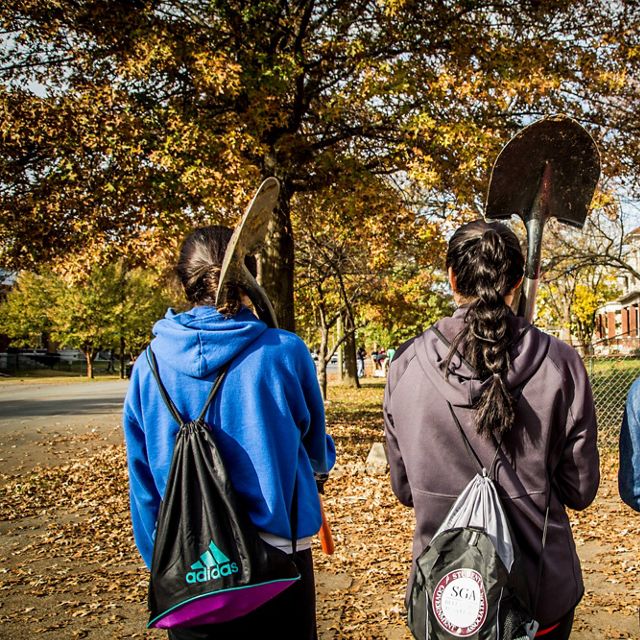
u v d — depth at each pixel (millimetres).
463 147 9359
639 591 4207
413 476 1696
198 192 8422
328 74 11273
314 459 1974
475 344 1630
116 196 8727
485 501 1570
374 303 21266
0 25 9359
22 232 9516
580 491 1653
